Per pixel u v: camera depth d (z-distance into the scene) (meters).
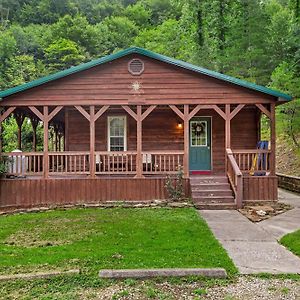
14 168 12.92
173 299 4.52
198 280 5.11
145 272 5.24
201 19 28.11
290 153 20.69
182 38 35.66
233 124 14.70
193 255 6.20
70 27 56.84
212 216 10.15
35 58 53.69
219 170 14.62
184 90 12.77
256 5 26.39
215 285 4.95
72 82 12.80
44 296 4.62
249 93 12.69
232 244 7.07
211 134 14.69
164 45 40.12
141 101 12.75
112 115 14.61
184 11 29.41
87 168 14.23
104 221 9.39
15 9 70.94
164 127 14.66
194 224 8.88
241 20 26.42
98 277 5.21
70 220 9.65
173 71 12.82
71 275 5.27
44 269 5.55
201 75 12.77
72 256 6.19
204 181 12.70
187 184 12.59
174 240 7.29
